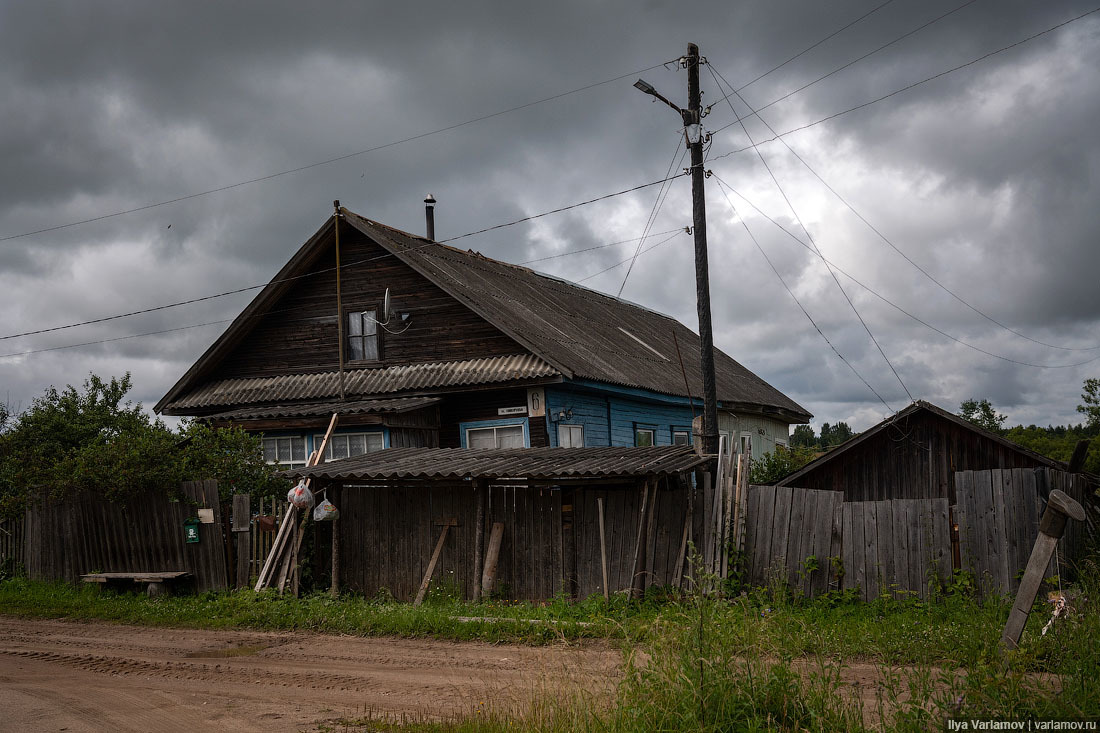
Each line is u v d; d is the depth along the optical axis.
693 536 12.82
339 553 14.70
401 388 19.11
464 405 19.36
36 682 9.42
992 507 11.36
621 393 20.98
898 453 15.98
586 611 12.30
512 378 17.97
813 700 6.31
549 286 28.31
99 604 14.45
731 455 13.13
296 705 8.24
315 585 14.64
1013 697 5.89
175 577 14.75
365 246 21.05
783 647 7.55
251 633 12.43
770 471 23.38
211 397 21.27
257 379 21.72
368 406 17.80
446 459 14.59
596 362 20.45
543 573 13.68
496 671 9.43
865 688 7.91
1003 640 7.23
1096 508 12.45
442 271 20.91
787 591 12.22
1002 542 11.22
